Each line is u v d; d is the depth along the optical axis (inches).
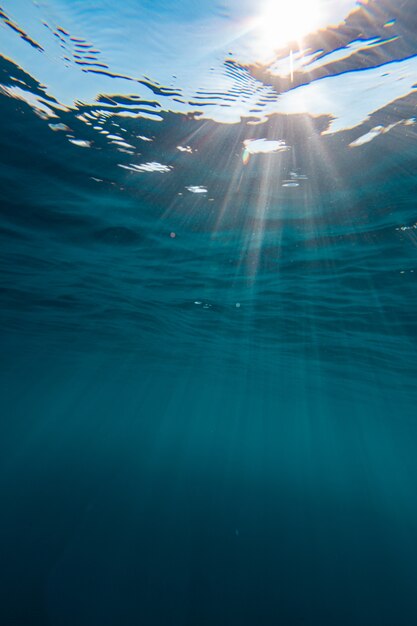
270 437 4515.3
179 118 233.6
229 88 209.2
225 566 578.2
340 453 5078.7
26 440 3405.5
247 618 440.1
